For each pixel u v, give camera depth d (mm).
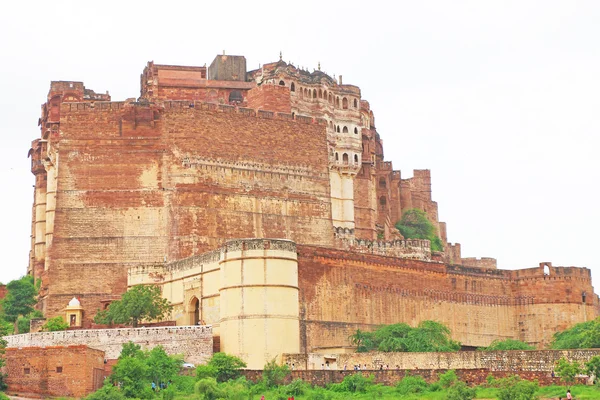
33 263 173875
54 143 156375
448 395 104562
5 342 114312
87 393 104750
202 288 129125
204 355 119438
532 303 158250
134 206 145750
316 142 160500
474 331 153250
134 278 138625
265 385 113375
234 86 177625
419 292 146250
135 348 115938
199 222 147125
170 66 180000
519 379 109062
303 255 130875
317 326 130625
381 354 119562
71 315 138875
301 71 177750
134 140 147625
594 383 109062
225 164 151125
